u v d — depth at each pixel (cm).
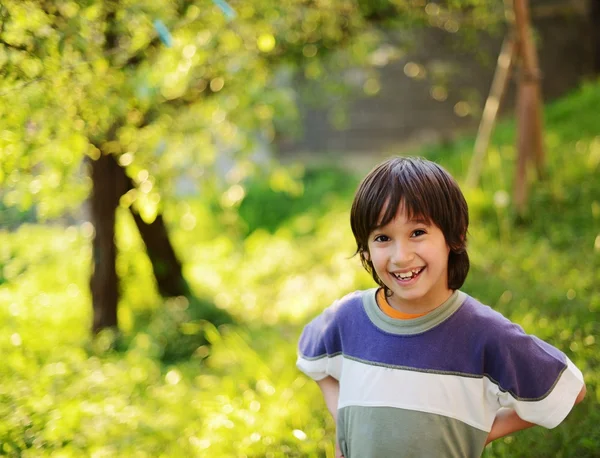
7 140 297
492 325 178
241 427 297
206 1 364
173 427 311
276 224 856
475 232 548
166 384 379
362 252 192
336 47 492
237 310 523
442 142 978
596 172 605
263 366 370
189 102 448
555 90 1027
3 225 509
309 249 663
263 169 503
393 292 184
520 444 266
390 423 179
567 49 1020
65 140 332
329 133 1072
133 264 516
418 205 174
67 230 575
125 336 450
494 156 703
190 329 462
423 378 179
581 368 307
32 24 288
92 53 317
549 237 530
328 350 200
